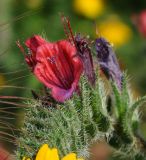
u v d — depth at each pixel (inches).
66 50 10.9
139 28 20.6
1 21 21.9
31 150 11.0
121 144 11.9
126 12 24.7
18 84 15.3
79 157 11.2
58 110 11.1
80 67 10.9
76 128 11.2
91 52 11.6
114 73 11.8
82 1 24.0
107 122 11.5
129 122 11.8
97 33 12.2
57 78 11.0
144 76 21.6
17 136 11.4
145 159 12.0
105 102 11.7
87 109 11.3
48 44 11.0
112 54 11.9
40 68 10.9
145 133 17.6
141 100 11.7
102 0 24.5
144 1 25.2
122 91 11.7
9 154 11.6
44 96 11.2
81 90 11.2
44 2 23.4
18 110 12.7
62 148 11.1
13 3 22.6
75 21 23.8
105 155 18.1
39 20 22.6
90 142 11.5
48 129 11.1
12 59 17.8
